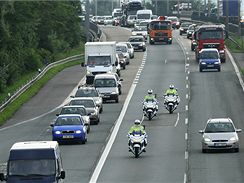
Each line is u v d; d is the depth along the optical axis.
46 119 121.38
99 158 87.94
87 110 113.94
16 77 163.38
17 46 180.50
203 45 187.75
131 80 162.12
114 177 76.25
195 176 76.00
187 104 131.88
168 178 75.25
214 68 171.12
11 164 63.75
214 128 91.75
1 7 178.12
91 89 127.38
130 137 89.31
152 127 111.06
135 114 123.44
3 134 108.75
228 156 87.62
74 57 195.88
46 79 164.12
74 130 98.19
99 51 158.75
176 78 162.88
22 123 118.50
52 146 64.88
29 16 194.25
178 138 101.88
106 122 116.38
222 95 140.00
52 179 63.16
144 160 86.38
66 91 149.75
